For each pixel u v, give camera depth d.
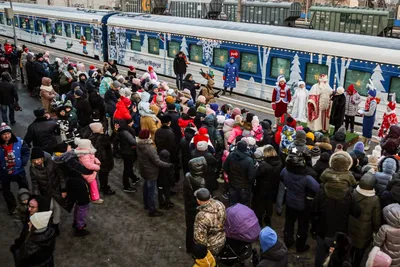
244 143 7.04
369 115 11.20
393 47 12.23
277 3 22.00
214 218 5.31
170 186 8.36
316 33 14.43
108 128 11.19
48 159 6.88
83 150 7.02
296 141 7.24
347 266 4.59
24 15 30.05
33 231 4.80
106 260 6.66
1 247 6.90
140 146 7.59
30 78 15.90
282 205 8.38
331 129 11.73
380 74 12.36
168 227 7.64
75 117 10.14
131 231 7.49
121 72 21.05
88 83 12.23
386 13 19.23
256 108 15.30
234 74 16.55
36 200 5.29
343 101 11.30
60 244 7.07
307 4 35.47
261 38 15.54
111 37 22.67
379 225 5.75
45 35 28.25
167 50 19.53
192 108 9.29
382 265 4.70
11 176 7.52
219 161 8.82
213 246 5.36
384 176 6.69
